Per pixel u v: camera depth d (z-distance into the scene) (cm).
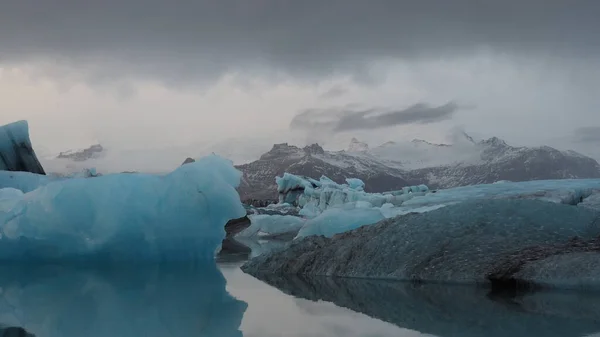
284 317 487
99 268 1008
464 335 391
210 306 555
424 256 720
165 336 420
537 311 470
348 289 648
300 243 917
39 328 459
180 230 1095
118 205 1080
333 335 409
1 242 1097
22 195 1177
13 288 733
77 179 1114
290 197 4034
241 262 1098
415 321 450
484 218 753
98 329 451
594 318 438
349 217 1113
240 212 1133
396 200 2680
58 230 1076
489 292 579
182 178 1112
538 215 739
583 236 686
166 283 762
